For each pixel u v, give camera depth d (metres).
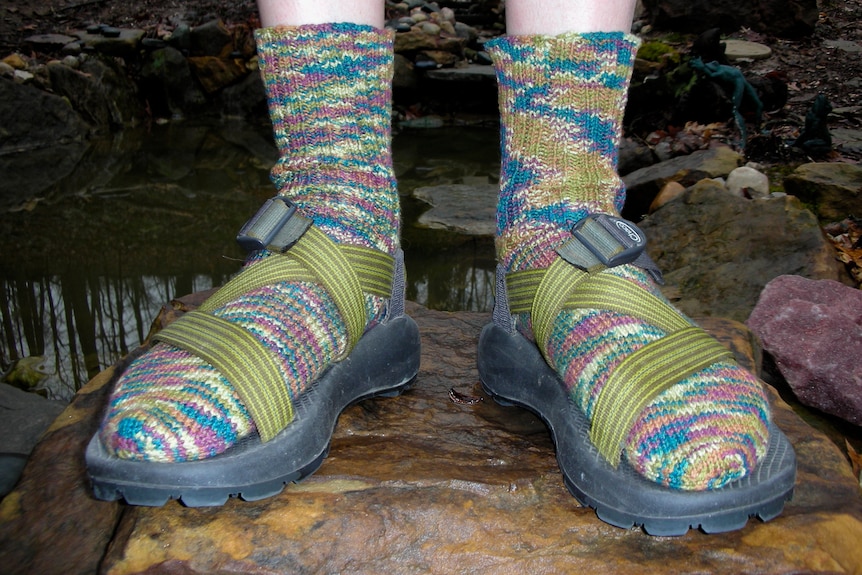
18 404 2.11
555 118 1.31
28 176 4.29
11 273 2.90
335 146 1.30
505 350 1.36
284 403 1.07
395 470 1.18
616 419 1.03
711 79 4.71
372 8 1.31
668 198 3.51
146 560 1.01
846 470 1.20
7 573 1.06
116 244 3.19
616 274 1.19
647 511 0.99
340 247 1.22
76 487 1.22
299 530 1.06
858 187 3.45
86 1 7.14
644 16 8.15
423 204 3.79
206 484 1.00
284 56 1.26
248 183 4.15
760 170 4.03
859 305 2.18
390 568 1.03
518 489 1.15
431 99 6.73
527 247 1.29
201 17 6.91
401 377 1.40
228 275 2.89
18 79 5.40
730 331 1.76
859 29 7.54
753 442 1.00
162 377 1.07
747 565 1.00
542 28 1.28
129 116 6.14
